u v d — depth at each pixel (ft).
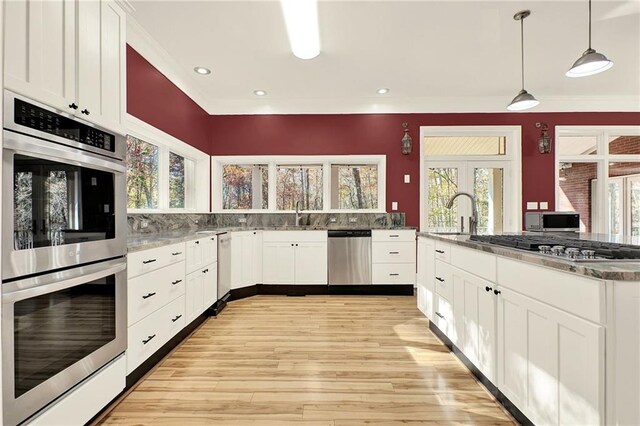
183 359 7.38
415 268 13.56
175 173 13.15
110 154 5.41
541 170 14.75
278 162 15.30
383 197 15.01
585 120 14.67
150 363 6.84
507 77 12.42
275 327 9.54
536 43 9.93
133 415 5.30
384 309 11.38
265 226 14.49
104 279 5.19
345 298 12.94
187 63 11.11
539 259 4.23
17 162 3.69
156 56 10.12
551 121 14.74
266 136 15.14
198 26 8.87
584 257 4.06
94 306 4.96
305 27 8.89
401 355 7.57
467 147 15.31
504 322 5.21
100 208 5.14
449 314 7.54
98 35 5.21
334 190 15.51
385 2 7.95
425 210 15.02
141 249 6.28
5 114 3.53
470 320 6.41
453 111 14.85
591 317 3.47
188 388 6.13
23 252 3.74
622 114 14.65
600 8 8.22
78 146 4.67
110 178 5.40
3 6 3.55
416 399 5.76
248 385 6.23
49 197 4.15
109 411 5.40
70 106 4.54
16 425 3.65
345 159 15.06
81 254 4.66
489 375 5.66
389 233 13.53
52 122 4.21
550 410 4.10
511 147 15.07
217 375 6.63
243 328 9.46
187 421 5.14
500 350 5.32
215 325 9.72
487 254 5.75
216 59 10.82
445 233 9.04
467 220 15.16
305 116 15.12
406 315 10.68
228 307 11.63
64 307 4.38
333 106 14.96
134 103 9.11
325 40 9.68
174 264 7.80
